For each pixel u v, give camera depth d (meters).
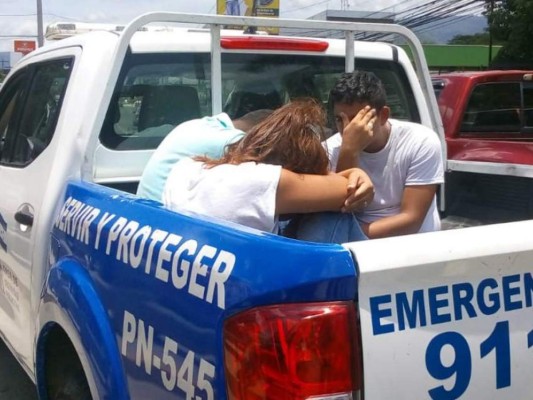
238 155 2.33
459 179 4.04
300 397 1.61
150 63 3.41
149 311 2.01
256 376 1.64
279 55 3.74
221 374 1.72
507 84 6.36
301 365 1.61
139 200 2.34
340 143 3.08
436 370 1.70
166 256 1.96
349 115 2.82
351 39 3.53
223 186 2.18
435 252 1.68
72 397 2.71
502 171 3.69
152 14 3.04
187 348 1.84
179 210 2.13
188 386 1.84
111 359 2.20
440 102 6.36
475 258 1.73
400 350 1.66
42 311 2.78
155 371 1.98
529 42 22.03
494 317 1.77
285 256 1.65
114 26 4.07
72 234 2.62
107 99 3.03
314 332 1.60
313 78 3.86
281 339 1.61
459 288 1.72
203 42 3.53
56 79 3.44
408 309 1.66
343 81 2.82
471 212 4.00
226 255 1.77
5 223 3.54
